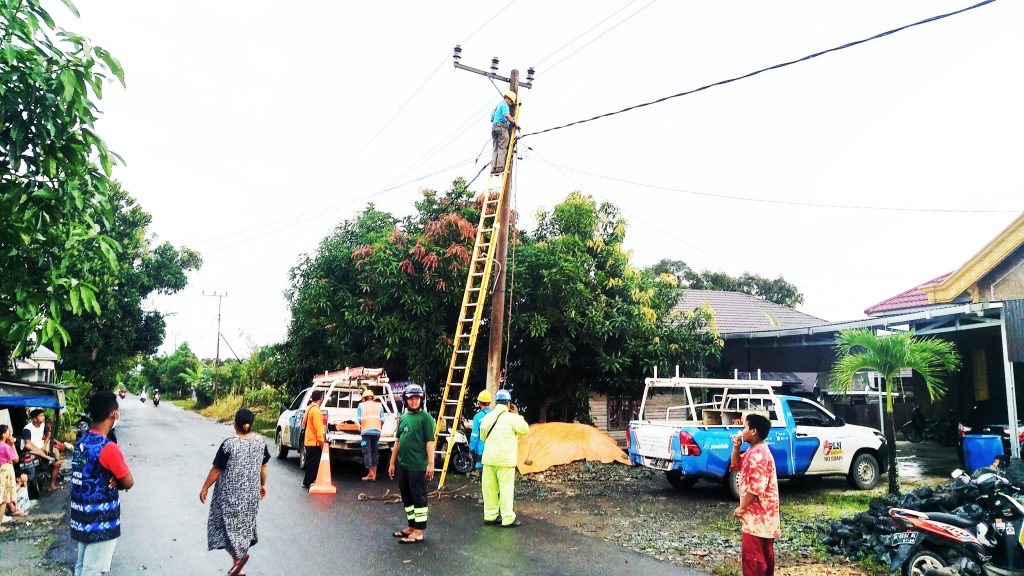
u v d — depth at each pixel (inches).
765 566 222.1
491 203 604.4
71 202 198.4
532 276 642.8
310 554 298.0
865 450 508.4
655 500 449.7
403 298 628.4
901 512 256.7
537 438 583.5
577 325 640.4
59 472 558.6
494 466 365.4
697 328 719.1
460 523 367.2
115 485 212.1
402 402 644.1
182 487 488.4
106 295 1034.7
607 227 714.8
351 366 709.3
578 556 298.4
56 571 279.0
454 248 621.0
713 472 449.7
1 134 188.9
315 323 730.2
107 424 216.4
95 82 198.7
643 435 488.7
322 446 484.1
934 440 837.8
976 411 661.3
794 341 674.2
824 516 393.1
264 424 1206.3
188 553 301.3
